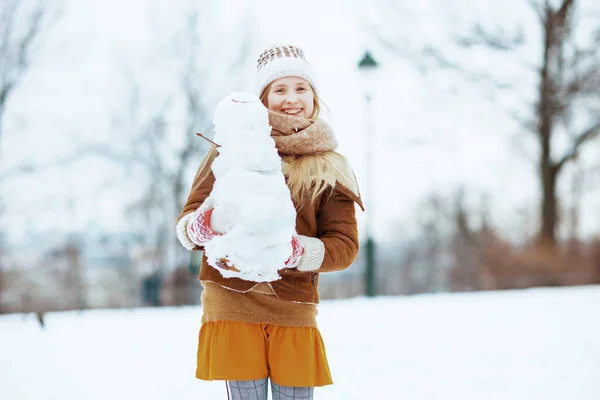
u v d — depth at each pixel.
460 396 4.79
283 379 2.70
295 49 3.11
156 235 23.05
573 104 20.62
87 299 21.94
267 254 2.16
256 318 2.70
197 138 23.64
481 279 20.89
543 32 20.70
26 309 18.78
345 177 2.77
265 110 2.32
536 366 5.93
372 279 14.38
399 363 6.11
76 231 22.19
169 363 6.30
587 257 20.09
